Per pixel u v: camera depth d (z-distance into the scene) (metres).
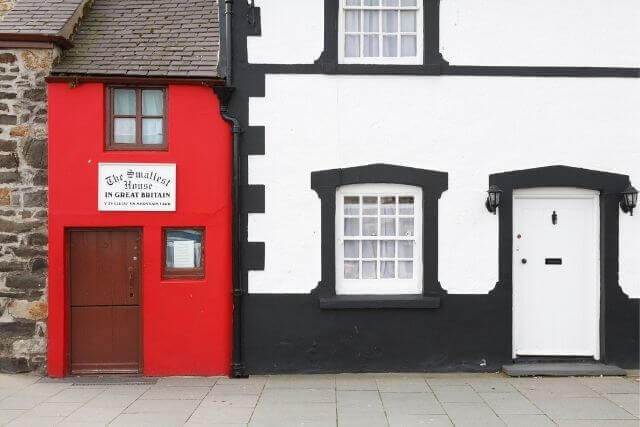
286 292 7.84
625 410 6.42
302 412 6.38
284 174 7.84
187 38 8.20
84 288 7.75
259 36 7.86
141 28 8.29
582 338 8.04
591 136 7.91
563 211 8.04
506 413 6.34
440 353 7.87
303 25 7.87
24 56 7.66
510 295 7.89
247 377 7.75
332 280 7.84
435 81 7.87
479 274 7.87
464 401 6.73
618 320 7.93
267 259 7.83
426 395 6.96
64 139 7.64
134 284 7.79
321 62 7.83
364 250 8.03
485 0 7.90
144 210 7.70
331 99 7.86
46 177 7.70
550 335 8.03
